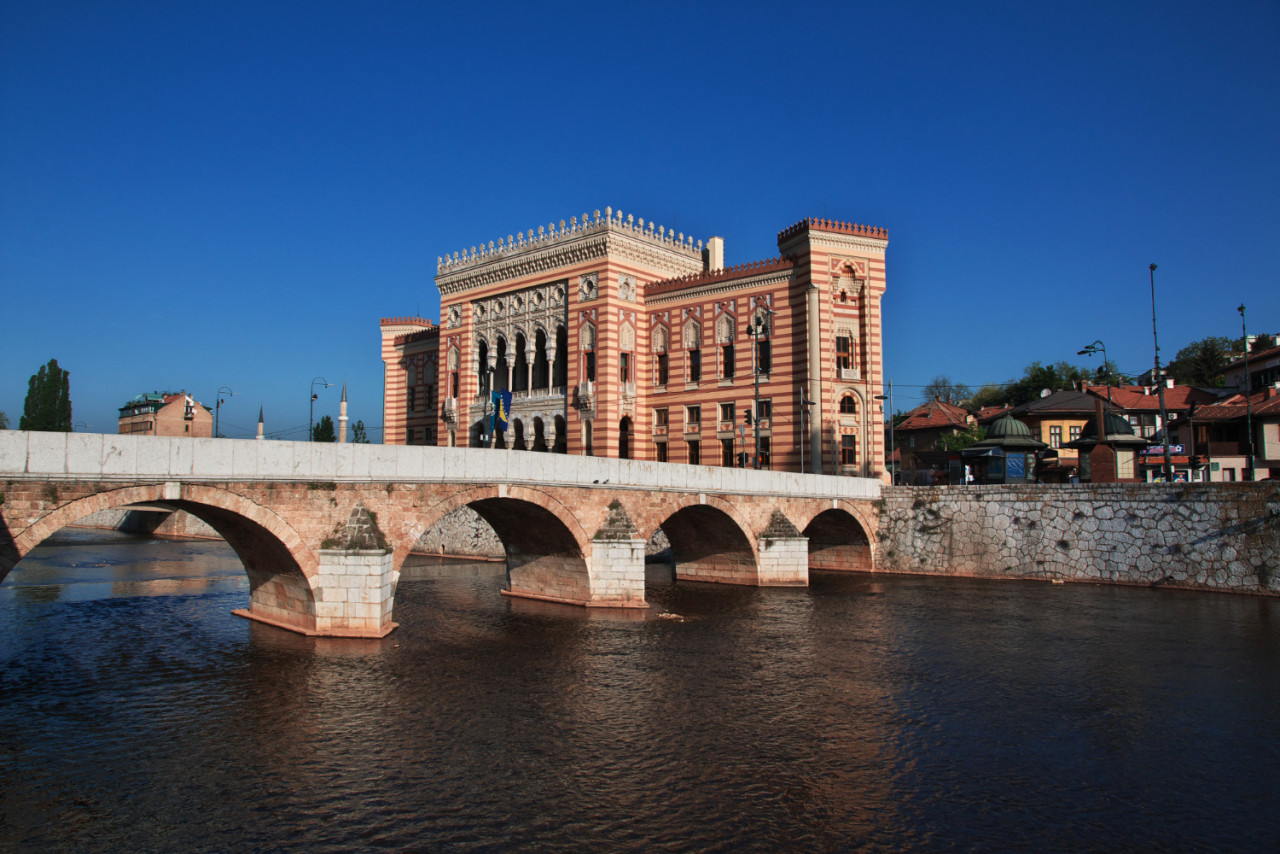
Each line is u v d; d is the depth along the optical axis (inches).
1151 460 2437.3
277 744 821.2
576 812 677.9
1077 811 689.0
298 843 621.9
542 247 2632.9
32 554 2687.0
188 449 1061.1
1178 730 885.8
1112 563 1850.4
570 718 912.3
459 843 623.8
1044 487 1950.1
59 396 4269.2
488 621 1437.0
